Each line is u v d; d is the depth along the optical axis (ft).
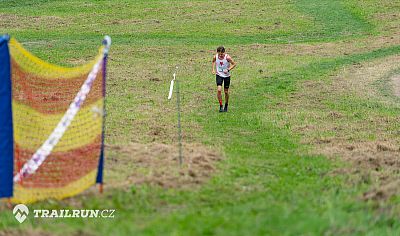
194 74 284.82
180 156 134.62
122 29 404.98
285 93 246.06
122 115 196.03
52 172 116.37
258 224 91.91
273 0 486.79
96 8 457.27
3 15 429.38
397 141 167.63
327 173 132.98
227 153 150.30
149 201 109.09
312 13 453.17
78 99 124.47
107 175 122.31
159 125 181.78
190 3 475.31
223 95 241.14
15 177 112.27
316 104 225.35
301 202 105.60
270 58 330.95
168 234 89.56
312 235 88.79
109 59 317.63
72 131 126.82
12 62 120.37
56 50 335.26
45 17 428.56
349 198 109.70
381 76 286.05
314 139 169.27
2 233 92.58
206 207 106.93
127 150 144.36
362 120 196.85
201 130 178.60
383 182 123.85
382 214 99.35
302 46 366.22
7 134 107.76
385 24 427.74
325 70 298.76
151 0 483.10
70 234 91.66
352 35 402.11
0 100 107.04
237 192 116.57
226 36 397.19
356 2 480.23
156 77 274.36
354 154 150.20
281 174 132.77
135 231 91.40
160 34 396.37
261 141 167.84
